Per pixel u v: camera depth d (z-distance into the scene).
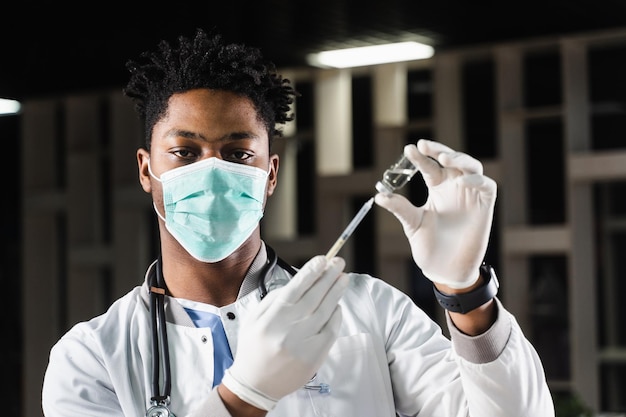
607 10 4.31
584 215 4.55
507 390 1.40
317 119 5.11
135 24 4.39
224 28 4.36
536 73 4.89
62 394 1.62
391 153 4.90
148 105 1.64
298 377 1.36
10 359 6.05
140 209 5.47
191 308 1.64
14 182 6.21
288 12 4.21
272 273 1.70
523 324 4.72
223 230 1.54
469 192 1.33
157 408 1.55
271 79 1.61
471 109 5.00
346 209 5.11
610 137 4.76
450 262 1.35
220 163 1.53
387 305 1.68
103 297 5.72
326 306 1.37
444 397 1.53
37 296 5.78
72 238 5.61
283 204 5.22
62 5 4.19
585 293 4.52
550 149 4.83
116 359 1.61
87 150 5.62
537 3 4.16
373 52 4.84
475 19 4.38
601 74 4.76
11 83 5.43
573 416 3.75
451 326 1.41
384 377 1.62
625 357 4.48
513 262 4.71
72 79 5.36
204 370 1.60
